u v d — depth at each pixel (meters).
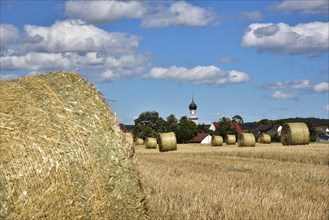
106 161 8.13
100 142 8.19
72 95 8.57
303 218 9.88
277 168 20.55
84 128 8.17
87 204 7.79
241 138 43.53
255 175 17.38
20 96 8.16
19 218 7.15
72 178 7.69
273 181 15.73
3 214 7.04
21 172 7.27
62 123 8.04
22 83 8.53
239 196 11.95
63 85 8.68
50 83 8.66
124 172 8.27
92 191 7.86
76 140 7.96
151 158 29.33
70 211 7.61
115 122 8.51
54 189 7.48
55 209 7.47
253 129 129.25
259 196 12.16
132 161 8.40
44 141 7.66
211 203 11.20
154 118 116.00
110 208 8.03
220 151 32.66
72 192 7.65
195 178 15.67
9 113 7.77
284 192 13.33
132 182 8.34
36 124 7.80
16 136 7.50
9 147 7.35
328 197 12.77
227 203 11.04
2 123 7.57
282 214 10.28
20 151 7.39
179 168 20.38
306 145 33.59
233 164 23.39
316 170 19.48
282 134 35.44
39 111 8.03
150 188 13.22
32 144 7.53
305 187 14.47
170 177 15.93
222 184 14.40
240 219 9.94
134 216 8.33
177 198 11.83
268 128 115.81
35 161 7.43
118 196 8.14
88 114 8.38
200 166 21.92
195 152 35.88
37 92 8.40
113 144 8.30
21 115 7.83
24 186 7.24
